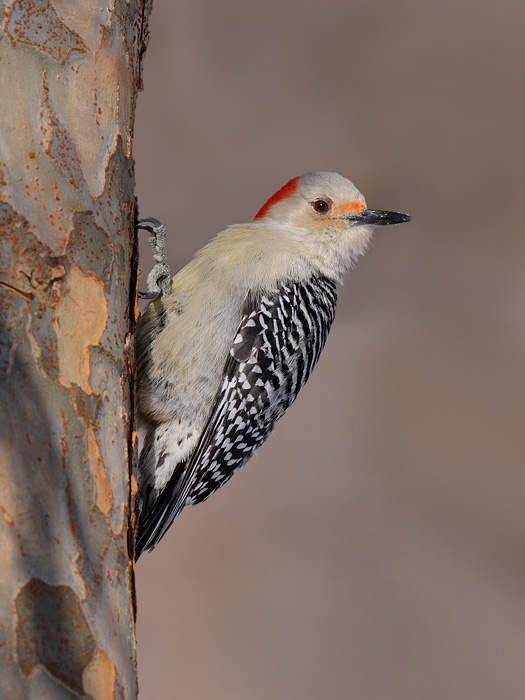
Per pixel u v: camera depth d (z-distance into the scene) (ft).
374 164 45.24
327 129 44.88
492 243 46.37
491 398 44.27
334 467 42.93
